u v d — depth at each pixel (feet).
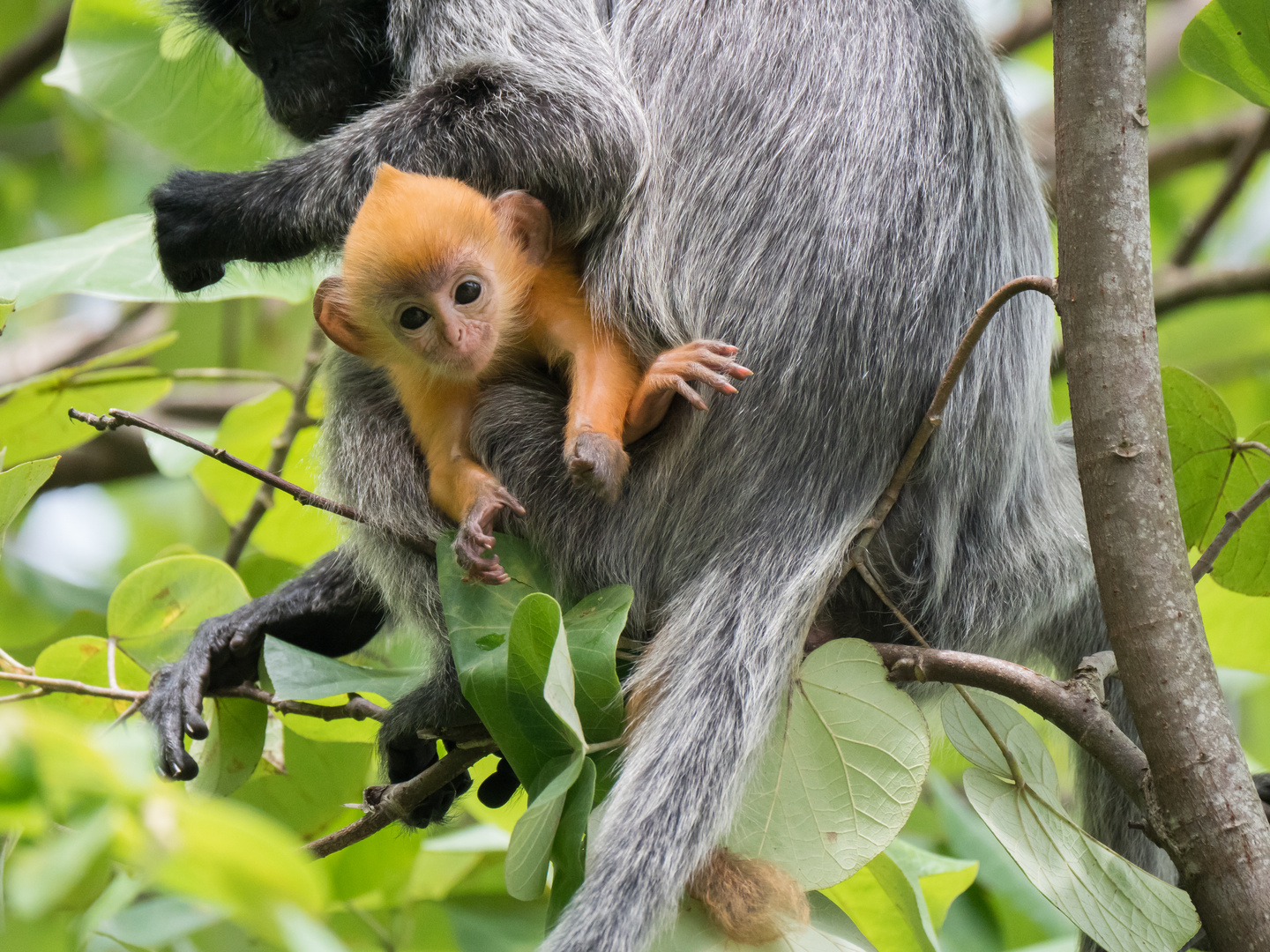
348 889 22.39
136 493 45.03
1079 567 21.31
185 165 30.68
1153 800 14.78
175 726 20.02
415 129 19.85
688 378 17.01
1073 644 22.70
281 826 21.93
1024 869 15.65
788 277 18.76
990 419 19.97
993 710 16.94
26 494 17.40
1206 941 17.89
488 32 21.21
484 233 17.31
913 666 16.61
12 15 46.52
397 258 16.76
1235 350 43.70
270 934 9.22
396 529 20.02
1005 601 20.38
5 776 9.12
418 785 18.03
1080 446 15.10
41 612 33.63
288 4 23.34
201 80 29.99
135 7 29.78
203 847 8.86
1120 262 14.96
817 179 19.08
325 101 23.61
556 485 18.42
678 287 18.95
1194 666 14.66
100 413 25.84
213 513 41.68
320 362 24.22
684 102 19.79
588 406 17.02
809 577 18.07
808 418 18.57
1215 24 18.26
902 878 19.83
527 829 13.89
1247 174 37.04
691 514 18.54
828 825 16.03
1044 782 16.58
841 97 19.56
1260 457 18.56
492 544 16.28
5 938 13.93
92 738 9.79
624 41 20.58
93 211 46.39
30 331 43.19
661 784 16.40
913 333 18.99
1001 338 20.15
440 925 23.25
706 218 19.17
